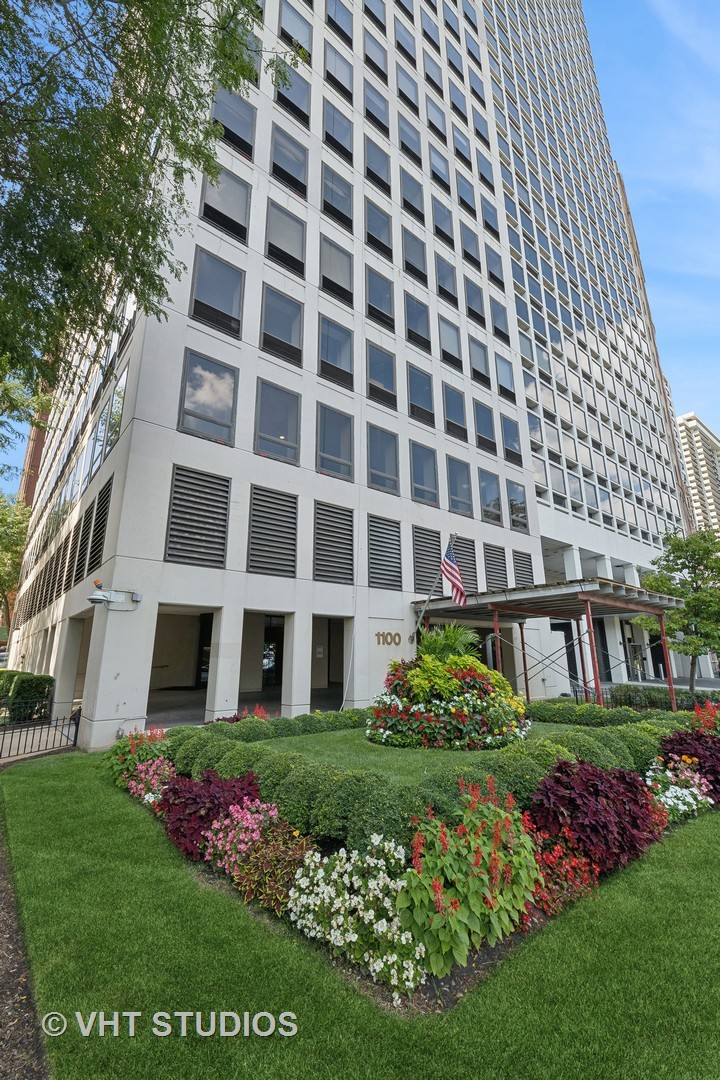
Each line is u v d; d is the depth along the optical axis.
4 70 5.30
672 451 42.53
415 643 14.69
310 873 3.58
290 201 14.02
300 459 12.90
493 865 3.31
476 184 22.20
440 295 18.75
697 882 4.08
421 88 20.05
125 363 11.66
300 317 13.66
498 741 8.10
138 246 6.68
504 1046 2.41
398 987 2.81
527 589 12.41
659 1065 2.28
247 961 3.06
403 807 3.89
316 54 15.65
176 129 6.53
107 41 5.81
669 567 18.47
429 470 16.59
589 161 39.25
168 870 4.29
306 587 12.42
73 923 3.43
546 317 27.06
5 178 5.49
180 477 10.70
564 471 24.92
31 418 10.85
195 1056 2.36
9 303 5.57
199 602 10.54
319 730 9.59
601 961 3.07
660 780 6.14
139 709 9.47
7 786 6.62
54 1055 2.37
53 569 19.55
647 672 31.05
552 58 37.06
